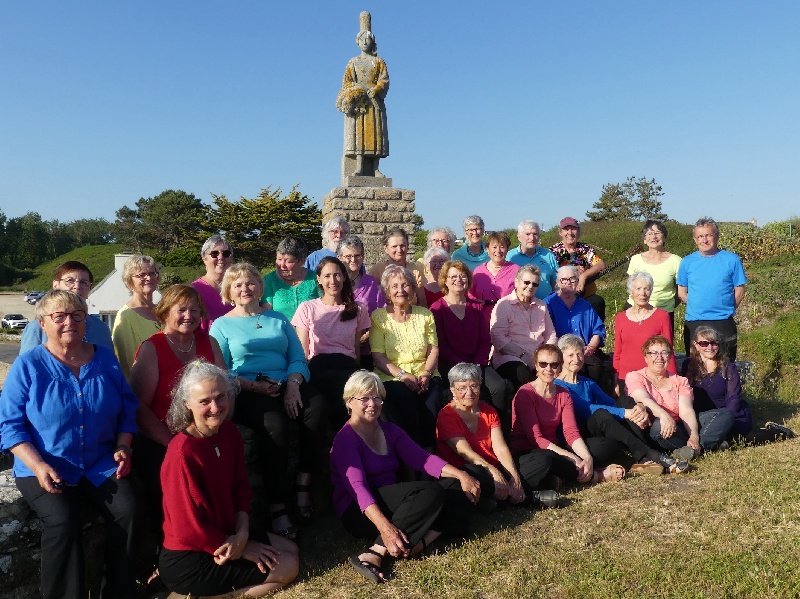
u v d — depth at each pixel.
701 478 5.34
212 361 4.45
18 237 89.75
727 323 7.24
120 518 3.68
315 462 4.72
